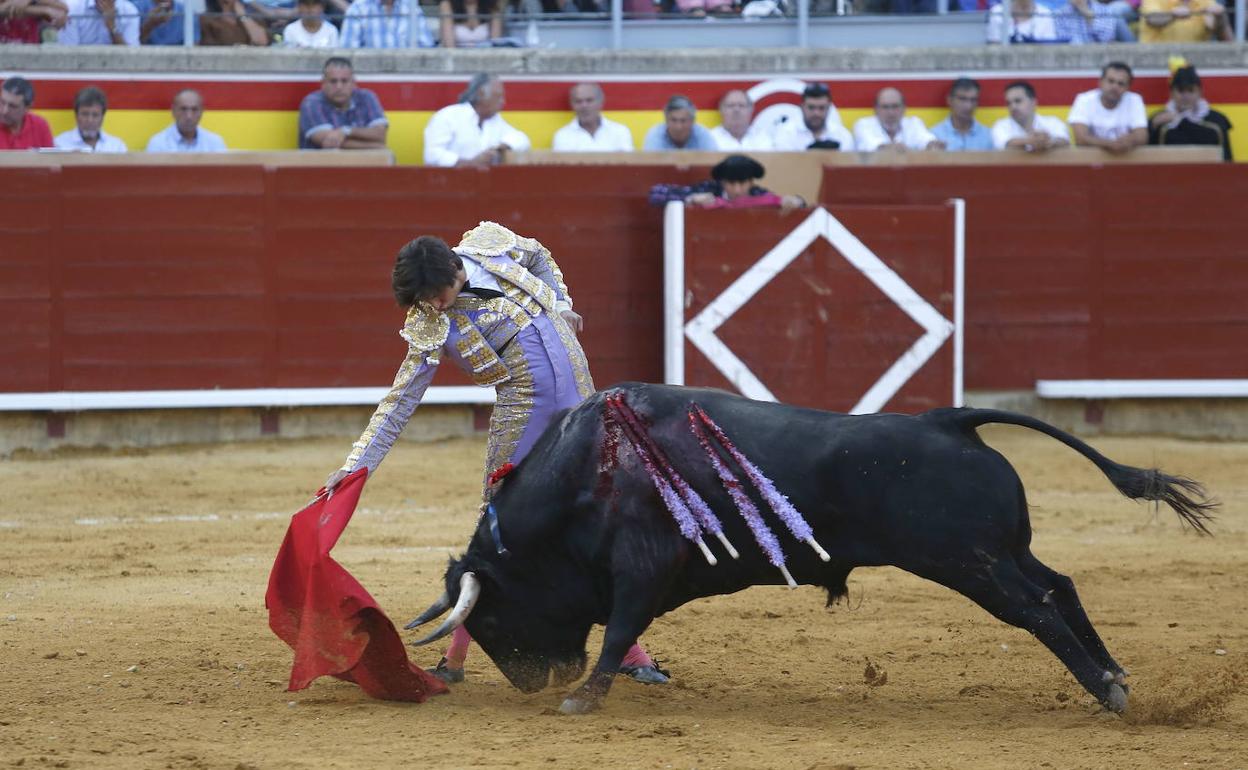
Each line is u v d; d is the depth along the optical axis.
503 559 11.27
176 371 25.94
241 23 28.61
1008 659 13.20
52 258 25.61
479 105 27.55
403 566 17.44
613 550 11.01
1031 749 9.96
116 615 14.73
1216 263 27.73
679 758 9.64
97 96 26.61
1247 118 29.78
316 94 27.27
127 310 25.80
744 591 16.33
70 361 25.70
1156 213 27.69
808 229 26.36
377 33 29.06
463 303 11.62
